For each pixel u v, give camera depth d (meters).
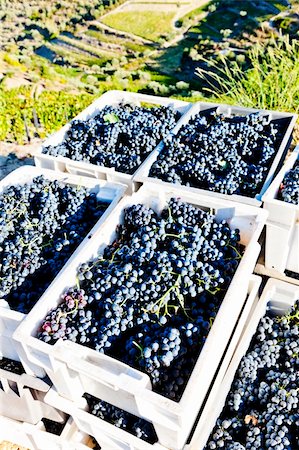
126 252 2.36
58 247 2.50
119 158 3.22
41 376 2.16
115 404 2.00
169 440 1.86
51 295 2.12
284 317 2.49
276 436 2.05
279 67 5.26
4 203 2.69
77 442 2.26
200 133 3.21
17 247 2.49
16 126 5.62
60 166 3.13
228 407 2.24
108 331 2.05
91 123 3.44
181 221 2.53
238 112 3.53
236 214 2.54
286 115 3.39
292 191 2.65
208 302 2.19
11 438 2.57
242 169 3.01
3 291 2.35
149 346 1.95
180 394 1.94
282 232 2.69
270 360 2.36
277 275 2.94
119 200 2.70
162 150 3.21
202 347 1.93
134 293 2.16
